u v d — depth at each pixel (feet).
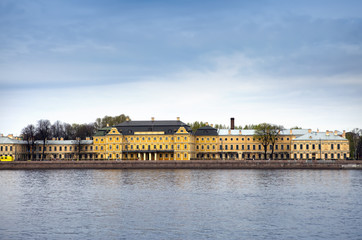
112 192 406.82
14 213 305.53
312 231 253.65
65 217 291.58
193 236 243.81
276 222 275.18
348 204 335.47
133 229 259.19
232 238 239.91
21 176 590.96
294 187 437.99
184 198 367.45
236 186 448.65
